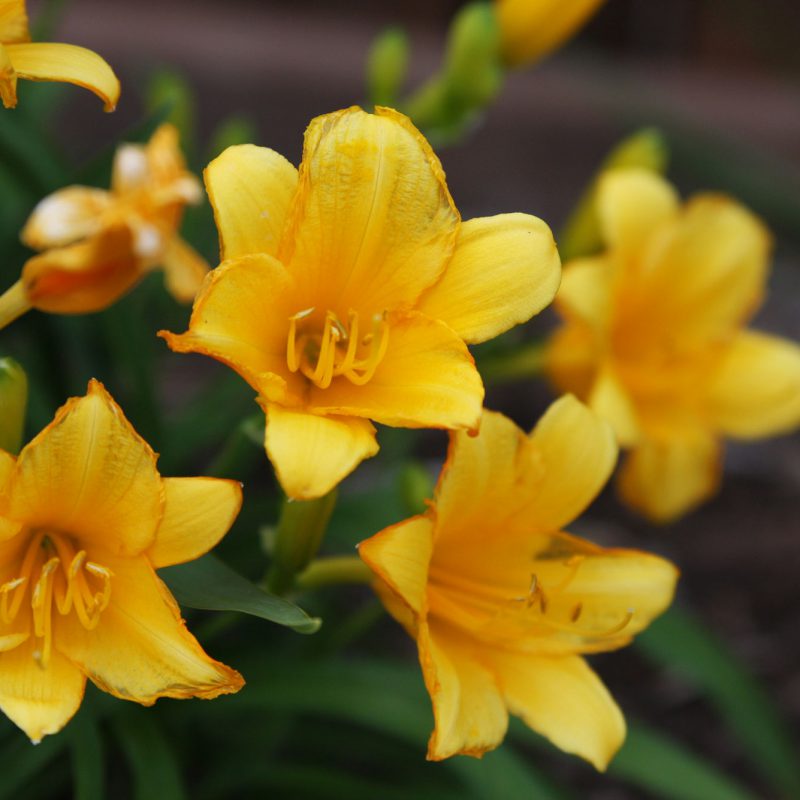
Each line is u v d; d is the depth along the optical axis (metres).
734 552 0.89
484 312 0.50
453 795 0.61
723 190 0.97
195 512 0.49
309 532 0.52
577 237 0.65
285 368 0.50
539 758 0.76
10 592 0.50
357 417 0.49
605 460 0.53
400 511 0.63
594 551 0.53
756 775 0.76
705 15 1.76
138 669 0.49
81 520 0.50
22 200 0.63
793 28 1.78
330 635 0.63
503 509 0.52
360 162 0.49
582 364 0.63
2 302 0.54
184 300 0.59
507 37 0.64
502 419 0.51
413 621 0.51
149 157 0.58
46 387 0.63
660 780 0.60
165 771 0.56
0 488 0.49
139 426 0.61
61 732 0.55
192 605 0.50
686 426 0.66
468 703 0.51
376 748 0.66
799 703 0.79
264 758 0.64
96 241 0.55
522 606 0.53
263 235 0.49
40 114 0.70
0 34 0.50
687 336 0.66
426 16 1.67
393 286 0.50
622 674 0.82
